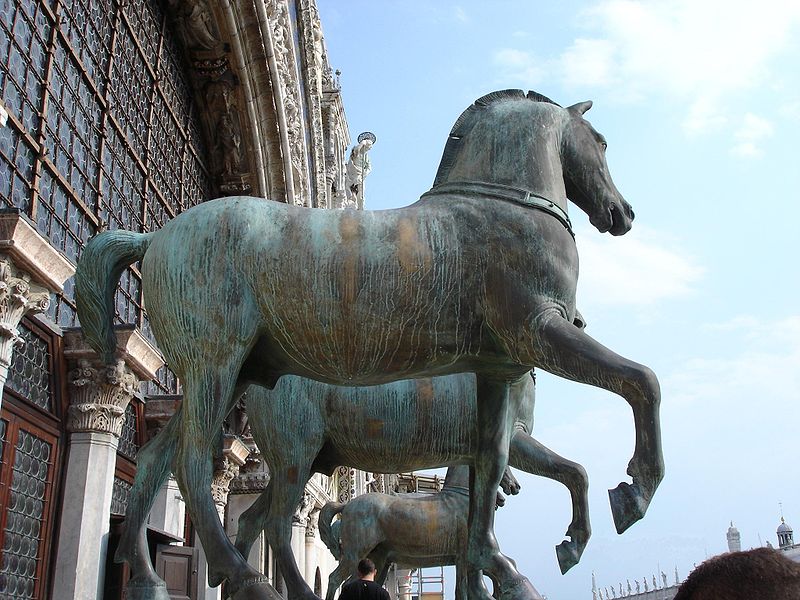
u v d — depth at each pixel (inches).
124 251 190.2
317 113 826.8
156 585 176.4
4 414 292.4
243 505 571.2
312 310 165.9
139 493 181.5
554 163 182.5
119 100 446.9
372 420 258.4
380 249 166.6
